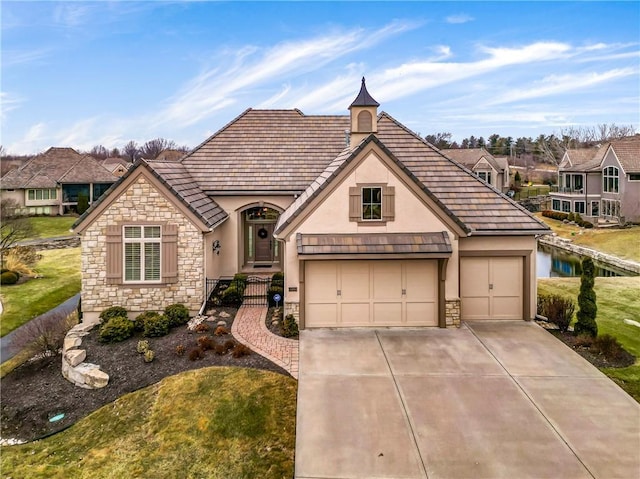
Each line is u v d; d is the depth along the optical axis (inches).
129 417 427.8
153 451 378.6
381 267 592.4
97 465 370.6
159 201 634.2
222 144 882.1
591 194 1969.7
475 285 617.0
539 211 2399.1
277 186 811.4
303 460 326.6
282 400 428.8
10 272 1056.2
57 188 2143.2
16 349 659.4
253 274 843.4
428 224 583.5
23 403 482.9
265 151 874.1
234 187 807.1
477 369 469.4
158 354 529.3
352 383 439.5
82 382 496.4
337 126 928.9
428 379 447.5
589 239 1636.3
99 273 639.1
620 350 515.5
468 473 311.7
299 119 935.0
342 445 343.6
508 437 351.9
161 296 644.7
